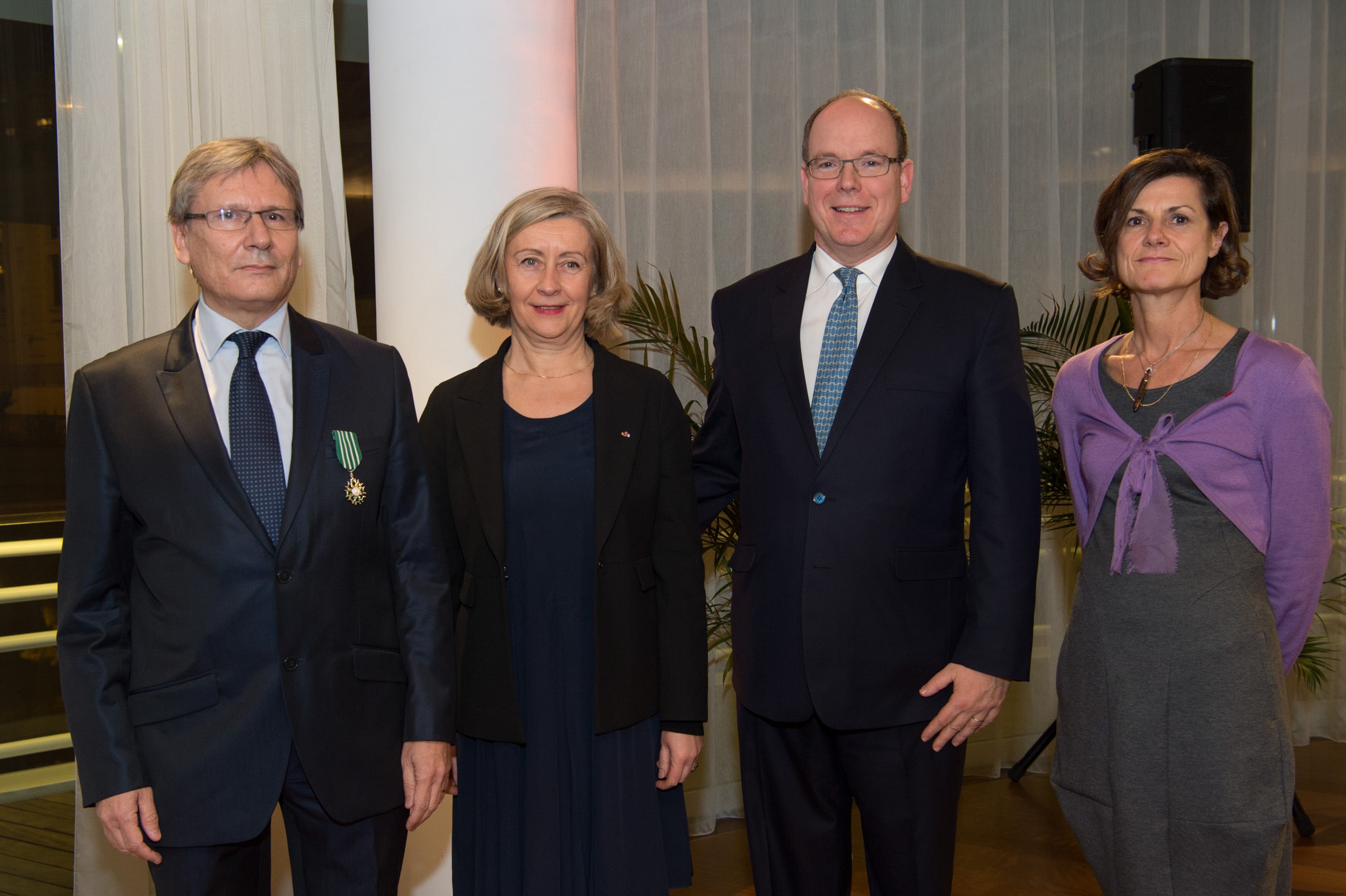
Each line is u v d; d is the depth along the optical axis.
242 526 1.44
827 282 1.89
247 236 1.44
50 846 2.85
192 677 1.43
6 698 2.85
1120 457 1.77
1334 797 3.45
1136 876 1.72
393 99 2.30
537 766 1.71
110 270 2.42
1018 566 1.73
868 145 1.79
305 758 1.45
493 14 2.26
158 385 1.46
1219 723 1.66
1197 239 1.73
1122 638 1.74
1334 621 4.00
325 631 1.48
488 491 1.71
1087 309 3.73
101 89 2.40
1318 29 3.92
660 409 1.82
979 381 1.76
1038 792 3.55
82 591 1.42
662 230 3.30
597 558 1.70
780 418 1.83
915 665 1.76
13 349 2.67
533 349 1.80
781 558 1.81
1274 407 1.67
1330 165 3.96
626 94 3.26
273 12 2.60
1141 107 3.17
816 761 1.87
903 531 1.75
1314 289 3.94
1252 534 1.69
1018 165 3.69
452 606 1.67
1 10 2.55
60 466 2.74
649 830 1.74
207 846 1.42
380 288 2.38
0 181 2.60
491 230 1.79
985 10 3.62
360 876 1.53
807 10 3.47
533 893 1.69
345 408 1.55
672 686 1.75
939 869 1.81
